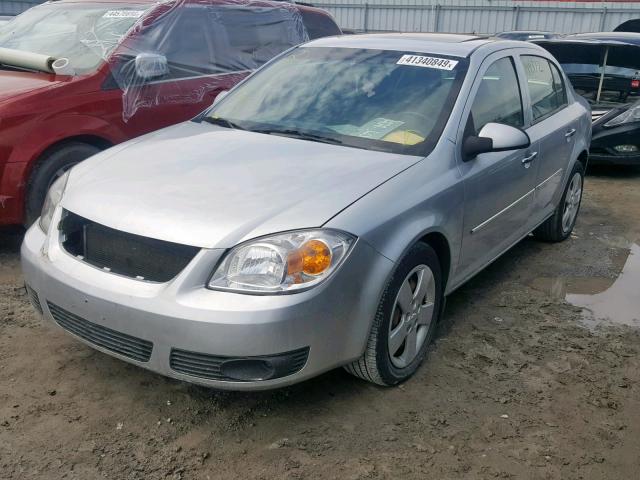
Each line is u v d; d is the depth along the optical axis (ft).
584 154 17.94
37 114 14.76
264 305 8.26
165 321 8.38
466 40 14.08
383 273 9.20
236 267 8.42
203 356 8.43
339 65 13.30
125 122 16.63
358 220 9.03
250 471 8.50
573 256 17.01
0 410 9.45
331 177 9.87
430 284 10.74
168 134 12.30
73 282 9.11
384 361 9.79
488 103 12.69
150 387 10.16
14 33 18.93
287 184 9.62
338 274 8.68
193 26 19.07
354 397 10.16
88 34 17.70
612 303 14.20
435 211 10.32
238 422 9.45
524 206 14.28
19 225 15.51
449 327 12.65
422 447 9.09
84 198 9.67
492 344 12.06
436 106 11.78
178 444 8.94
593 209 21.59
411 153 10.91
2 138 14.19
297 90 13.03
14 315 12.24
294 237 8.59
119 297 8.69
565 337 12.49
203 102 18.80
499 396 10.41
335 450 8.95
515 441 9.34
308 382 10.47
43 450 8.70
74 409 9.57
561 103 16.98
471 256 12.10
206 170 10.14
